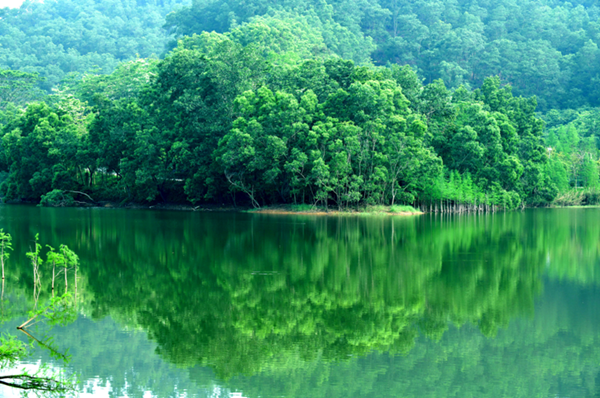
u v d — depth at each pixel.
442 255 52.12
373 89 94.94
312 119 95.44
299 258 50.22
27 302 35.19
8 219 77.88
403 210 97.44
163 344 28.84
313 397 23.03
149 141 103.25
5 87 184.38
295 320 32.50
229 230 68.25
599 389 23.95
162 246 55.66
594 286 40.56
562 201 128.88
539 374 25.36
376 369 25.78
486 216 95.81
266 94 96.62
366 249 55.16
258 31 183.88
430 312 34.09
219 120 102.69
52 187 111.50
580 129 169.00
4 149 125.12
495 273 44.53
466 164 108.00
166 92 111.81
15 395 23.06
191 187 101.38
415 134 95.81
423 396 23.17
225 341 29.30
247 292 38.38
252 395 23.11
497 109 120.75
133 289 38.97
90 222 75.12
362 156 92.81
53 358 26.92
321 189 94.12
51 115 116.19
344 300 36.53
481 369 25.89
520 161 117.06
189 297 37.12
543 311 34.28
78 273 43.34
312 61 105.50
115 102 120.50
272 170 91.94
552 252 54.00
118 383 24.30
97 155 110.00
